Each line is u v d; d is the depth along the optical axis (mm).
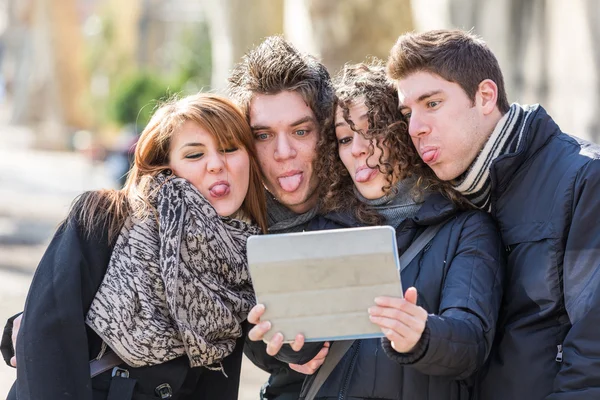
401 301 3199
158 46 58500
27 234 19250
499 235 3730
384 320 3188
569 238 3510
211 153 3914
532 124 3709
